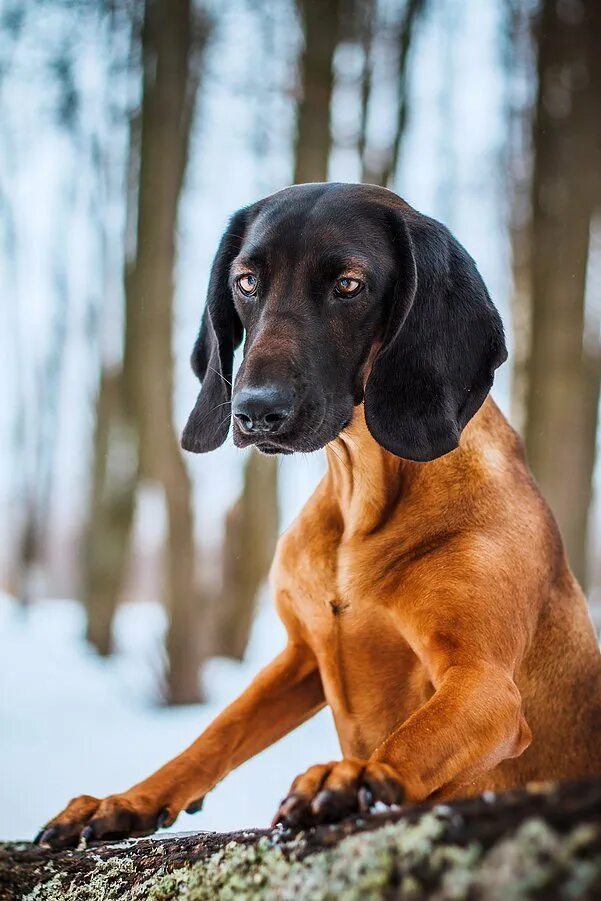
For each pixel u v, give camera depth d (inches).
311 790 87.8
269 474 481.7
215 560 563.2
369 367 126.5
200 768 120.1
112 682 457.4
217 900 83.9
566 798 65.2
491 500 124.8
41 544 679.1
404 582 120.8
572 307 419.5
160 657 422.6
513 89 489.4
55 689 443.8
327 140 462.3
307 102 460.1
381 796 87.5
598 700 134.5
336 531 130.4
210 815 251.9
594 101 434.9
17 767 306.5
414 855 67.6
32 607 663.8
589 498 423.2
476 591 116.3
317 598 127.9
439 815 69.7
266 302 122.3
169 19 470.0
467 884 61.7
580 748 132.6
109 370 570.3
